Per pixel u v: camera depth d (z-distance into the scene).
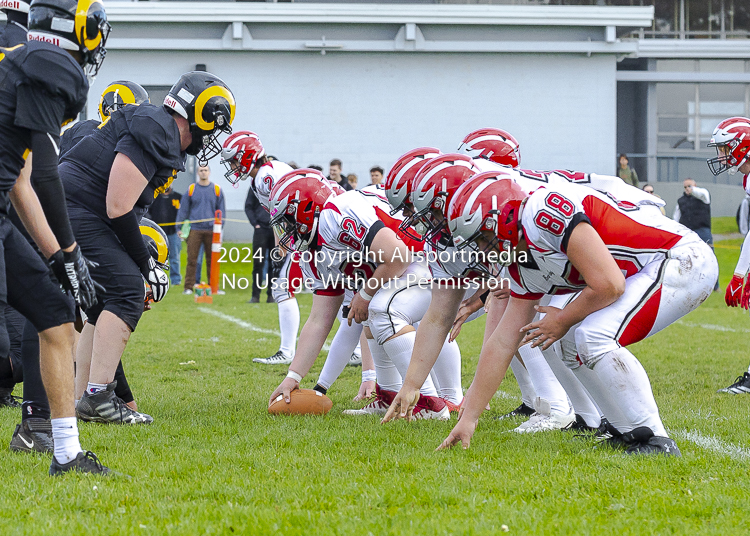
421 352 8.85
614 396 7.84
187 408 10.80
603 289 7.25
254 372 14.48
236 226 42.66
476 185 7.35
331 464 7.54
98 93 43.50
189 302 27.62
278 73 44.66
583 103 45.84
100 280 9.62
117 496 6.39
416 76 45.22
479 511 6.05
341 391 12.79
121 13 42.69
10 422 9.52
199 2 43.19
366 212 9.70
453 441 8.20
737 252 38.53
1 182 6.38
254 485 6.75
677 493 6.50
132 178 9.44
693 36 53.72
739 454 7.95
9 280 6.76
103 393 9.67
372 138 45.41
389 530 5.57
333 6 43.88
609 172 46.06
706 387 12.79
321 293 10.50
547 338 7.62
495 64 45.41
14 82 6.37
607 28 44.94
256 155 12.62
